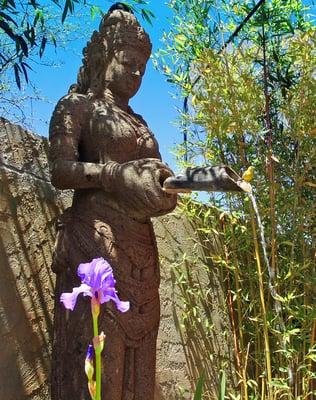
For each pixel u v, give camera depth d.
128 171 2.48
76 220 2.58
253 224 3.82
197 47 4.06
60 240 2.60
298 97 3.94
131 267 2.53
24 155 3.18
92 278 1.41
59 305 2.53
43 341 3.00
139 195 2.45
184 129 4.06
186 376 3.96
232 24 4.15
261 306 3.86
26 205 3.10
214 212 4.27
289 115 3.96
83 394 2.35
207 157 4.07
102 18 2.99
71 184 2.57
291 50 4.07
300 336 3.74
